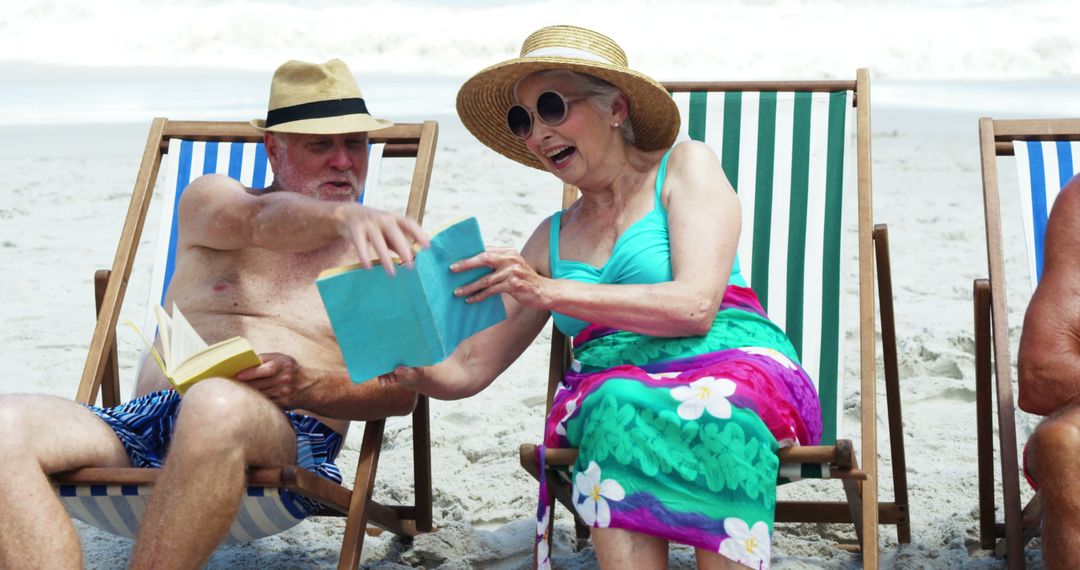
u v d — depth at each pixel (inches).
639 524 97.9
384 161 342.6
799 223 134.6
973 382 178.5
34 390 179.0
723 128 139.6
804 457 99.4
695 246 109.3
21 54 682.2
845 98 137.6
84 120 432.5
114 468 101.2
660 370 108.5
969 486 143.9
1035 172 133.0
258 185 140.2
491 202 294.5
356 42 719.1
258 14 741.3
